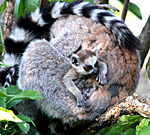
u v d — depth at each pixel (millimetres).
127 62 7223
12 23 8672
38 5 8500
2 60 8867
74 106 7121
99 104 7023
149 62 8445
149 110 5559
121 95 7188
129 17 13953
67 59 7422
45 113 7578
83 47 7441
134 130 7836
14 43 8531
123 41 7312
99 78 6789
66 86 6969
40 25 8383
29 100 7660
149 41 8312
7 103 5949
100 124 6742
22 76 7359
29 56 7320
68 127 7559
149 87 15797
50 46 7359
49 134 7898
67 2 8414
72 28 7660
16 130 6613
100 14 7645
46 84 7207
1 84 8797
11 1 8484
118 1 12164
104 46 7180
